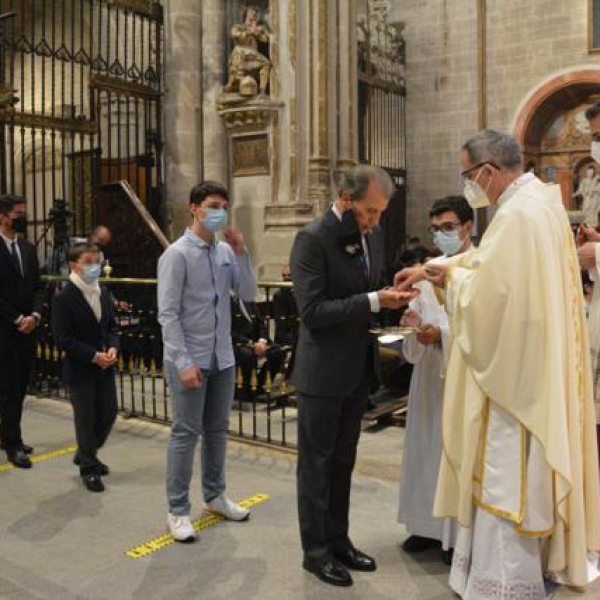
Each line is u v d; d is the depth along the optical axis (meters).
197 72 10.55
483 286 2.72
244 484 4.68
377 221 3.27
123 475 4.92
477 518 2.85
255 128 10.15
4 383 5.16
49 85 13.90
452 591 3.25
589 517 2.93
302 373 3.30
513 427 2.75
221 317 3.96
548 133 13.45
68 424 6.23
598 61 12.41
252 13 10.19
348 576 3.33
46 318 7.15
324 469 3.33
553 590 2.90
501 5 13.30
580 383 2.88
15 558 3.67
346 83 10.31
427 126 14.09
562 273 2.79
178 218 10.58
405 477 3.65
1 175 8.70
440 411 3.54
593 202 12.97
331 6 10.09
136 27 11.39
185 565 3.56
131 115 11.30
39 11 13.92
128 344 6.98
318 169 9.97
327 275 3.22
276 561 3.58
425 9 14.00
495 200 2.92
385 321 5.60
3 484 4.77
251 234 10.32
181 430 3.82
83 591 3.31
